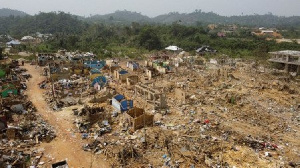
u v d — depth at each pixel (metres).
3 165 24.38
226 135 31.19
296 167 25.38
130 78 53.47
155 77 60.06
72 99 43.31
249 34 148.25
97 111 37.12
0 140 29.27
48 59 74.94
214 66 74.81
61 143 29.66
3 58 81.31
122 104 37.41
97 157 26.98
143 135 30.28
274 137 31.86
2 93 43.16
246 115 38.03
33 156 26.88
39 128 32.53
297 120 37.53
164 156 26.44
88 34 146.38
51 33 184.00
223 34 152.12
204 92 48.28
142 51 105.12
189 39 124.44
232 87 52.66
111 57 90.25
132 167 24.97
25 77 58.81
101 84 50.25
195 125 33.47
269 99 45.94
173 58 86.12
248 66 76.06
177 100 43.69
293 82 59.88
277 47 101.75
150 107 39.91
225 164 25.34
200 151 27.28
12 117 35.44
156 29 144.75
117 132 31.64
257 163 25.67
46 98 44.34
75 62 70.50
